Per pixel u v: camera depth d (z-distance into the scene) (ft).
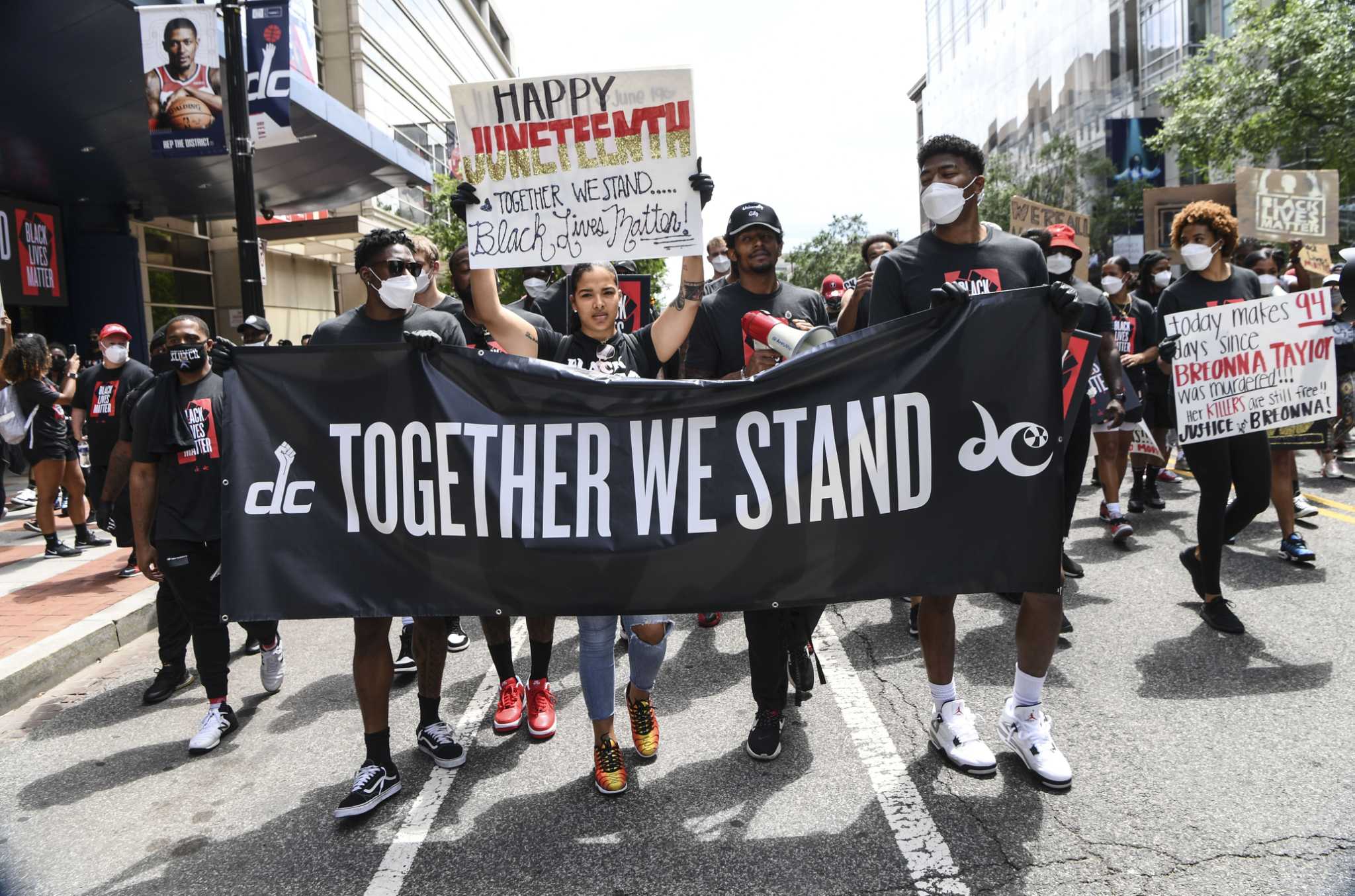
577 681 14.08
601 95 9.84
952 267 9.89
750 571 8.75
